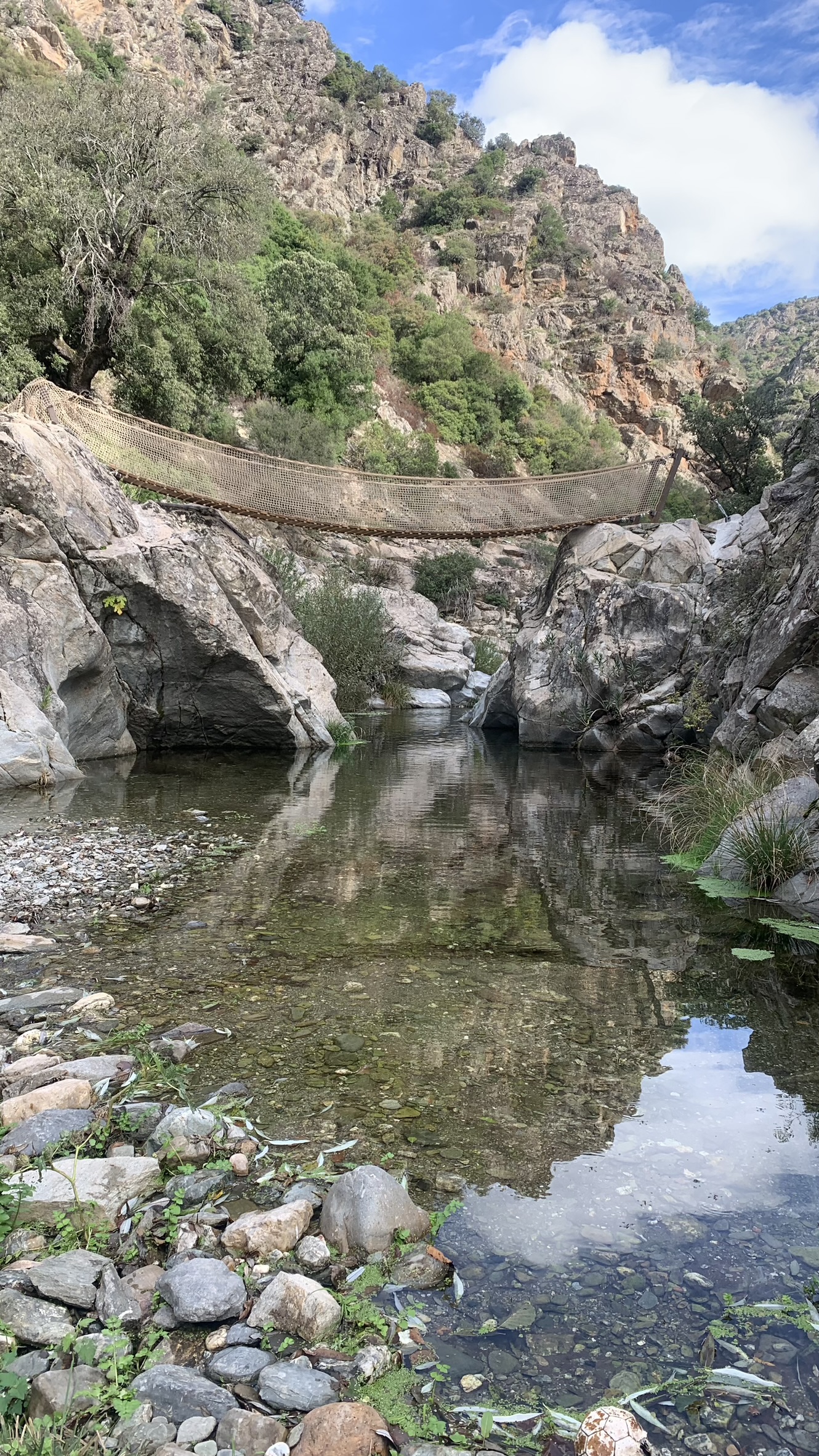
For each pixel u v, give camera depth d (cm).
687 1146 236
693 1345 163
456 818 741
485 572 3406
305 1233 199
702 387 7250
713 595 1115
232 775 957
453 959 386
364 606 2009
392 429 4081
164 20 6106
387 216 7381
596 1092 266
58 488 924
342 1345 164
